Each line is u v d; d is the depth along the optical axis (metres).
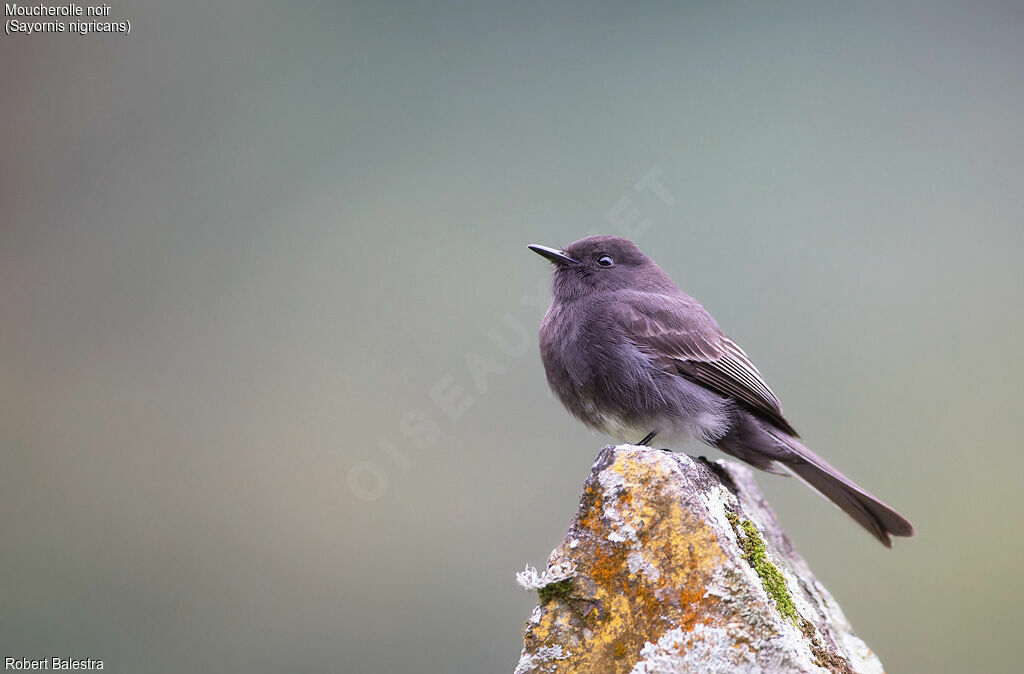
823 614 7.06
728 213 14.64
